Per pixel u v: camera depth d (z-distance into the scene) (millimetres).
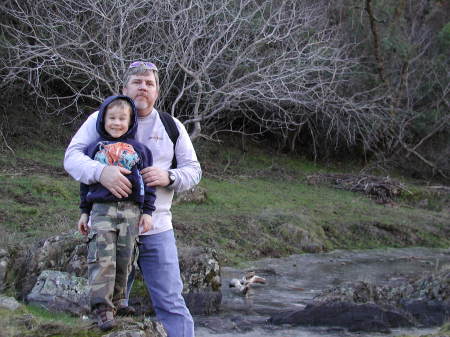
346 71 21828
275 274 11094
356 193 19484
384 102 22203
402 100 24172
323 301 8367
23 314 5141
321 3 22016
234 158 21172
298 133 22672
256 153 22312
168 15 16203
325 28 19953
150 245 4457
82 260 8055
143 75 4473
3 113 17766
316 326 7863
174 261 4523
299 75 17812
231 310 8523
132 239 4211
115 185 4105
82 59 15719
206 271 8609
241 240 12773
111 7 15750
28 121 18094
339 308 7949
